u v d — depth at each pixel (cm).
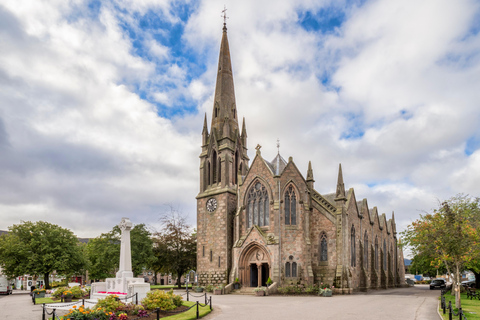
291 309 3288
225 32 7869
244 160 7294
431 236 3434
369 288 6544
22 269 6925
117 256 7875
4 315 3030
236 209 6606
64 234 7450
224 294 5519
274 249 5447
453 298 4303
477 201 5031
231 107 7394
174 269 7719
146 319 2622
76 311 2370
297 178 5809
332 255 5562
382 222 8144
